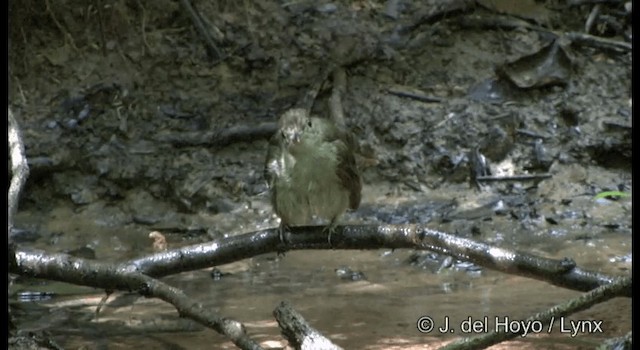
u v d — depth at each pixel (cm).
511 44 1719
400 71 1695
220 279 1300
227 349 1061
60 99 1650
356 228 1026
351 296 1228
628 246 1400
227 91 1669
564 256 1375
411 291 1246
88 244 1455
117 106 1642
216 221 1507
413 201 1530
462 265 1328
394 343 1070
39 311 1184
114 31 1712
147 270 1009
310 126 1036
